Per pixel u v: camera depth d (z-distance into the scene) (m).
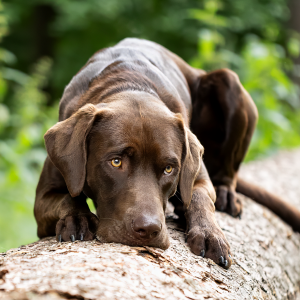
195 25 15.34
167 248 3.51
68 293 2.33
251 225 5.07
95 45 17.16
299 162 9.11
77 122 3.66
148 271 2.87
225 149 5.70
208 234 3.79
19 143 9.20
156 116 3.76
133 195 3.48
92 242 3.48
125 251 3.17
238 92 5.71
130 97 3.95
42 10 18.38
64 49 17.27
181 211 4.41
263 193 5.91
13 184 8.32
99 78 4.45
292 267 5.18
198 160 3.95
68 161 3.57
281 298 4.43
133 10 16.22
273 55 11.63
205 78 5.85
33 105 10.20
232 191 5.32
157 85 4.46
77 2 15.08
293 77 15.58
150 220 3.31
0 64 10.86
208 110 5.84
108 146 3.60
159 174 3.65
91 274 2.62
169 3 16.05
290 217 5.82
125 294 2.48
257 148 10.51
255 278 3.96
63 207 3.85
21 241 7.12
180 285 2.84
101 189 3.67
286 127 10.97
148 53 5.03
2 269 2.63
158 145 3.61
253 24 15.62
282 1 16.31
